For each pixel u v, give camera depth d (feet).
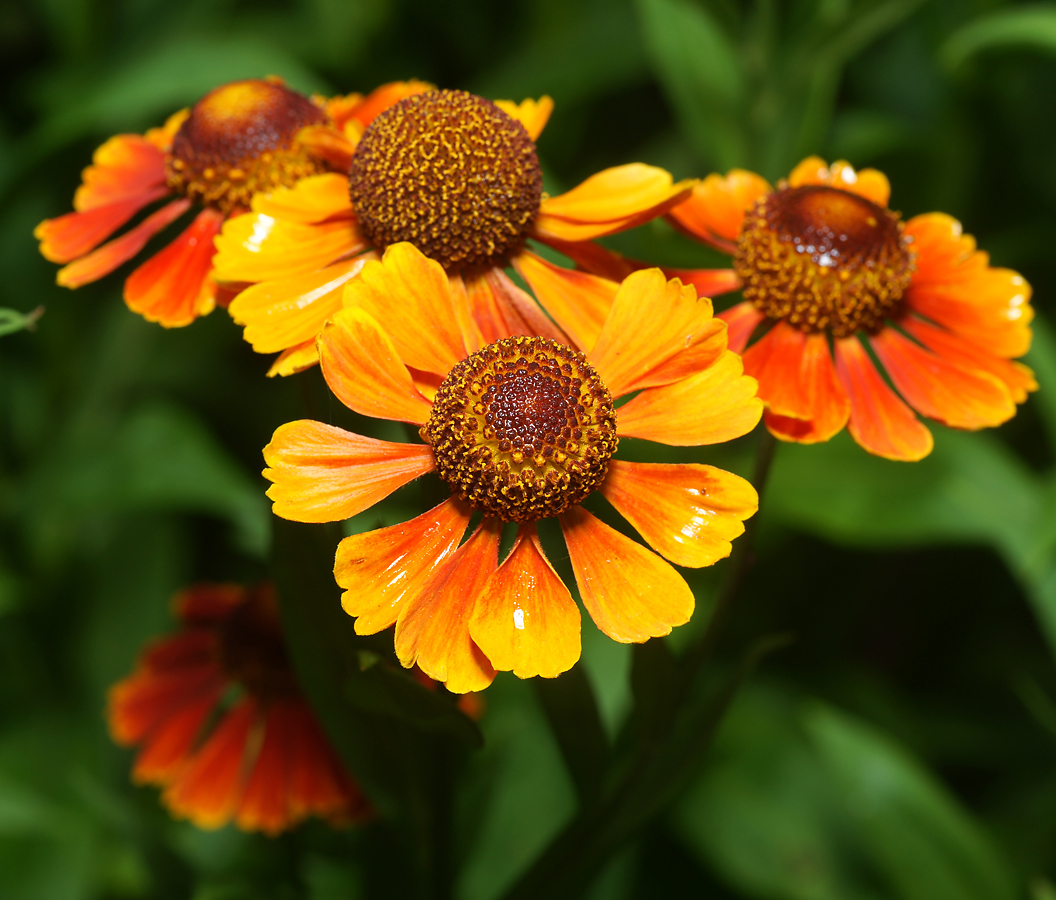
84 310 1.69
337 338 0.85
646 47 1.65
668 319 0.87
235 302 0.88
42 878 1.20
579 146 1.88
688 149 1.74
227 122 0.95
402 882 0.99
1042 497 1.25
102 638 1.53
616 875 1.19
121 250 0.95
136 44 1.73
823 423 0.91
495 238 0.89
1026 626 1.64
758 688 1.42
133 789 1.33
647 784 0.95
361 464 0.84
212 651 1.18
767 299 0.95
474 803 1.09
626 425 0.86
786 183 1.01
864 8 1.28
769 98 1.36
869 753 1.13
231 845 1.22
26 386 1.74
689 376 0.86
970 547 1.60
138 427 1.42
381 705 0.87
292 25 1.84
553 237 0.91
